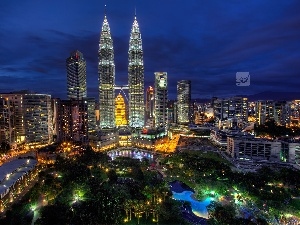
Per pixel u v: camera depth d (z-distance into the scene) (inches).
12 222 6550.2
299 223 6875.0
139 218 7549.2
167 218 7278.5
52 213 6530.5
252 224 6402.6
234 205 7755.9
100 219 6599.4
